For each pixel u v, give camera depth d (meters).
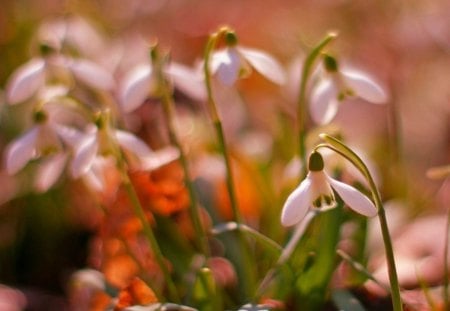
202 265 0.85
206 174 0.94
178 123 1.02
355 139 1.07
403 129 1.13
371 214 0.75
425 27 1.19
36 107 0.84
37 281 1.02
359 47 1.25
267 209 0.93
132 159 0.90
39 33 1.10
